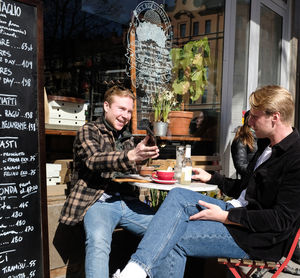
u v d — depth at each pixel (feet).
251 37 16.42
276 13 18.34
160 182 7.54
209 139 14.71
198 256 6.81
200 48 14.15
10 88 6.66
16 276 6.74
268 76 18.25
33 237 6.98
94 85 13.24
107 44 12.95
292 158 6.28
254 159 7.63
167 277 6.61
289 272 10.58
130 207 8.26
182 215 6.62
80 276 8.88
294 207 6.19
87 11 12.94
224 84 15.01
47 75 13.35
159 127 12.19
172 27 13.30
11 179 6.67
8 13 6.63
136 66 12.09
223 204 7.39
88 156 7.51
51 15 13.23
